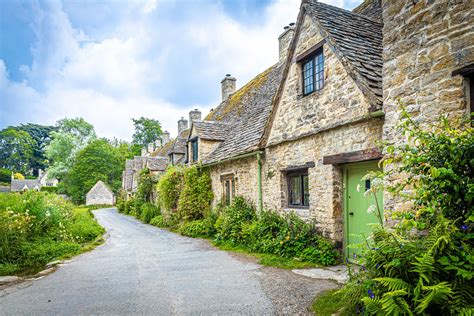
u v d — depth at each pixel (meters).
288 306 4.40
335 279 5.51
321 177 7.23
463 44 3.94
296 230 7.64
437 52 4.24
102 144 57.72
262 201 9.88
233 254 8.31
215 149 14.47
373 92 5.58
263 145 9.69
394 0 4.88
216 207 12.88
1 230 8.34
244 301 4.70
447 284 2.91
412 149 3.67
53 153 57.66
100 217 27.14
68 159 57.50
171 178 16.83
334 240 6.83
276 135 9.16
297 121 8.12
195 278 6.13
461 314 2.58
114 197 55.97
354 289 3.88
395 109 4.83
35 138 81.38
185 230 13.36
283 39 14.32
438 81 4.21
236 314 4.23
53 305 4.92
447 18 4.13
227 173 12.43
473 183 3.05
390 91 4.94
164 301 4.88
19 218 9.65
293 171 8.57
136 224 20.22
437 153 3.36
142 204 26.17
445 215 3.35
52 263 8.10
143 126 65.75
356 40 7.01
